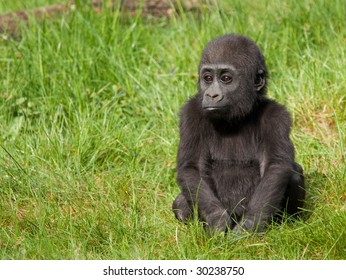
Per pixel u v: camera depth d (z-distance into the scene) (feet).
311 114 50.11
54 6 65.36
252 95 38.17
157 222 39.06
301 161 45.16
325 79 52.70
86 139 46.47
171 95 52.90
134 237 37.24
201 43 56.70
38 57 54.24
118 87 53.11
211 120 38.99
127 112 51.98
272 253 35.14
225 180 39.14
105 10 60.90
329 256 34.50
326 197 40.68
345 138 46.93
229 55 37.50
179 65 55.88
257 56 38.47
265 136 38.40
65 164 45.27
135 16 64.95
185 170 38.42
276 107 38.70
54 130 47.14
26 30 59.82
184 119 39.17
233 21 60.75
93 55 55.52
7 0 70.95
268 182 36.86
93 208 40.75
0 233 37.55
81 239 36.60
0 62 56.29
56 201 41.55
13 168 43.70
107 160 46.24
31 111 50.78
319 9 60.03
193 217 37.96
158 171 45.68
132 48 57.77
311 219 38.55
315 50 56.90
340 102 50.39
